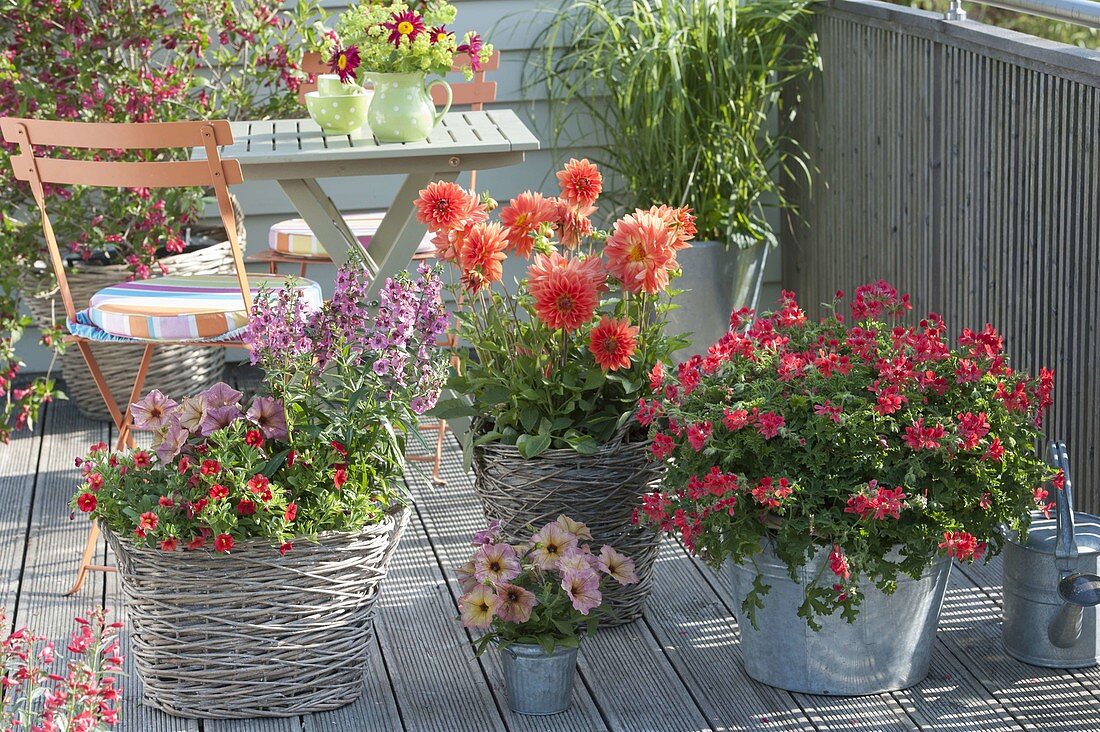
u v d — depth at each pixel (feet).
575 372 8.82
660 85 14.19
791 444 7.57
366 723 8.04
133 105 13.34
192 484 7.61
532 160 15.92
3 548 10.78
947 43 11.25
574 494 8.73
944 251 11.65
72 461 12.89
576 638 7.95
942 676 8.32
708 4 14.14
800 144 15.14
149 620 7.77
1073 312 9.60
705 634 9.03
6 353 13.05
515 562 8.01
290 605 7.79
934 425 7.57
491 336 9.05
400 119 10.47
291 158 9.92
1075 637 8.05
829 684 8.08
